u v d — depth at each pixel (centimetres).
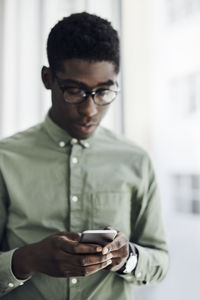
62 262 71
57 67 81
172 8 154
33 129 97
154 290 150
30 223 88
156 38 159
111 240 70
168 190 153
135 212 97
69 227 88
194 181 144
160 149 157
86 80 78
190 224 144
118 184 92
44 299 85
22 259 77
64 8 191
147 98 162
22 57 191
